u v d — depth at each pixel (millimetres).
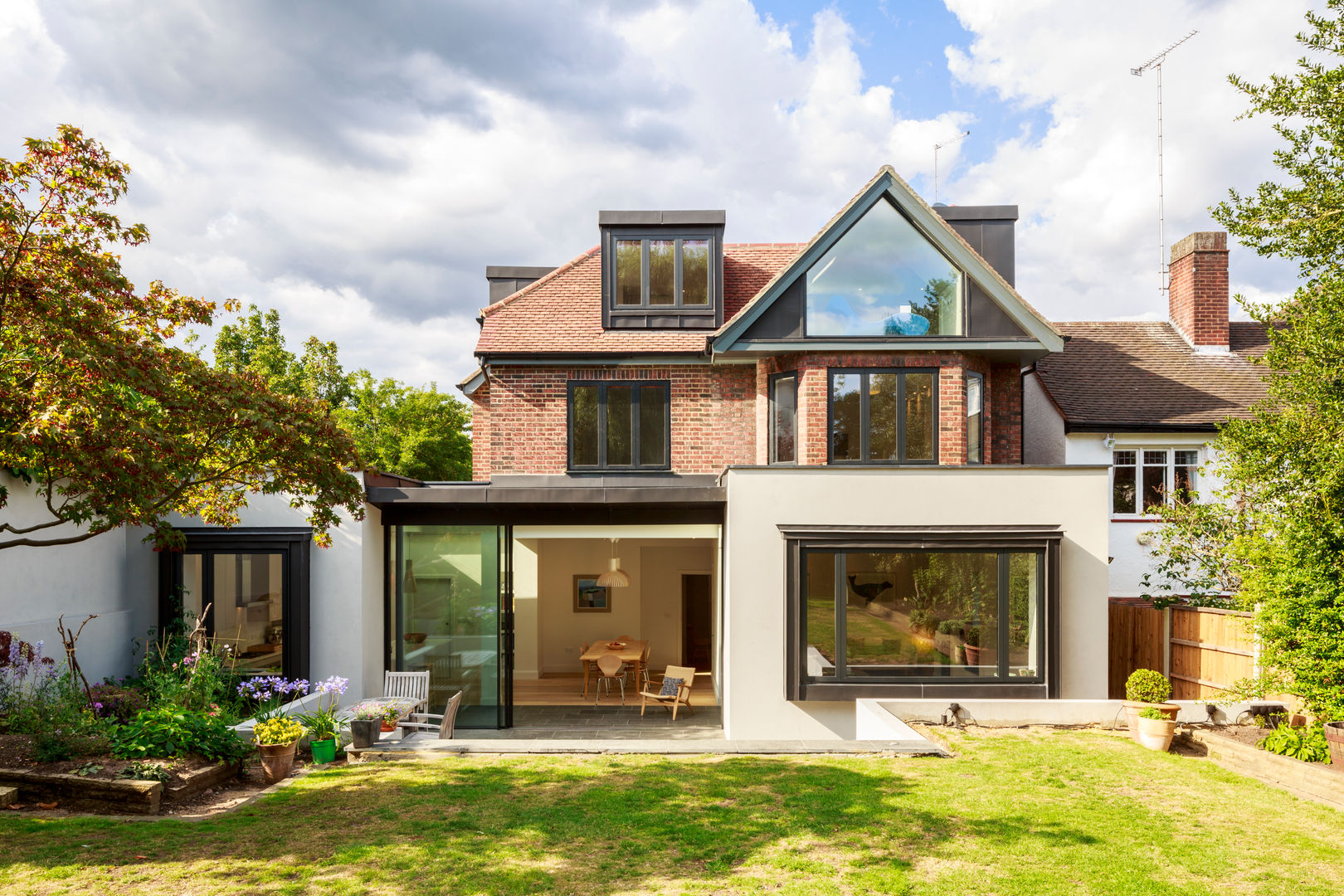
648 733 13461
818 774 7906
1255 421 9805
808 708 11984
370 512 12984
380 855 5703
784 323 13031
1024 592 11664
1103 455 15180
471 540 13766
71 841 5918
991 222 16250
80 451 6766
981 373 13508
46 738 7770
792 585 11805
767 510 12055
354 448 9078
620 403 14883
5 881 5070
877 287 13047
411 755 8984
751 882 5262
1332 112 7688
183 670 10961
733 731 11930
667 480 14727
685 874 5395
